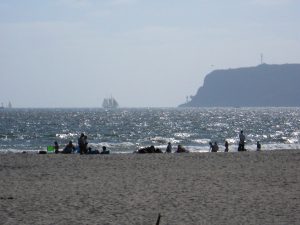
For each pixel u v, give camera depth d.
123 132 168.75
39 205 26.02
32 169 44.12
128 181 35.66
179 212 23.95
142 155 59.59
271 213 23.52
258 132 172.75
